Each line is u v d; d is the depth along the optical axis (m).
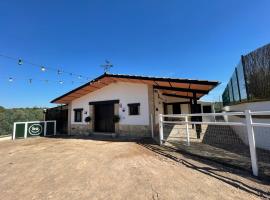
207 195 3.61
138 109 12.43
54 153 8.03
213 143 8.12
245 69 8.43
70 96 14.55
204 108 24.58
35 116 23.48
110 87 13.87
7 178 5.19
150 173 4.93
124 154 7.13
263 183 4.04
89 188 4.21
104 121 14.54
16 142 12.28
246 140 7.42
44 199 3.81
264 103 6.88
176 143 8.55
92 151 8.00
